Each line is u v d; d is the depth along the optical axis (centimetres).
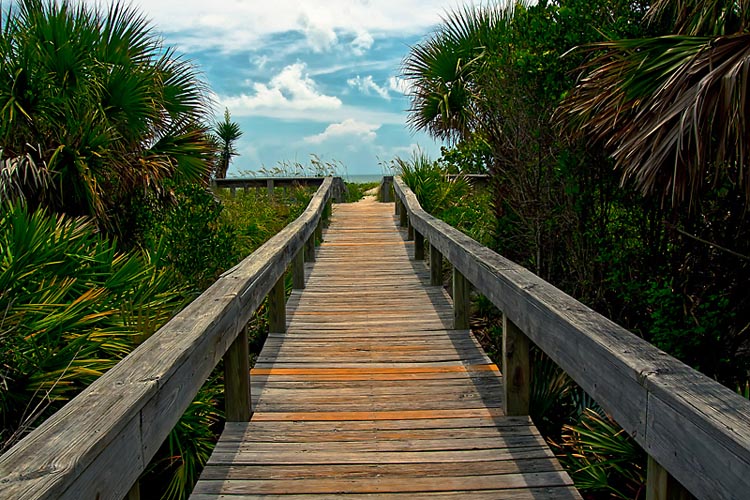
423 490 233
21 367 291
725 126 265
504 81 527
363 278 643
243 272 309
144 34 630
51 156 507
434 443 272
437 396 327
